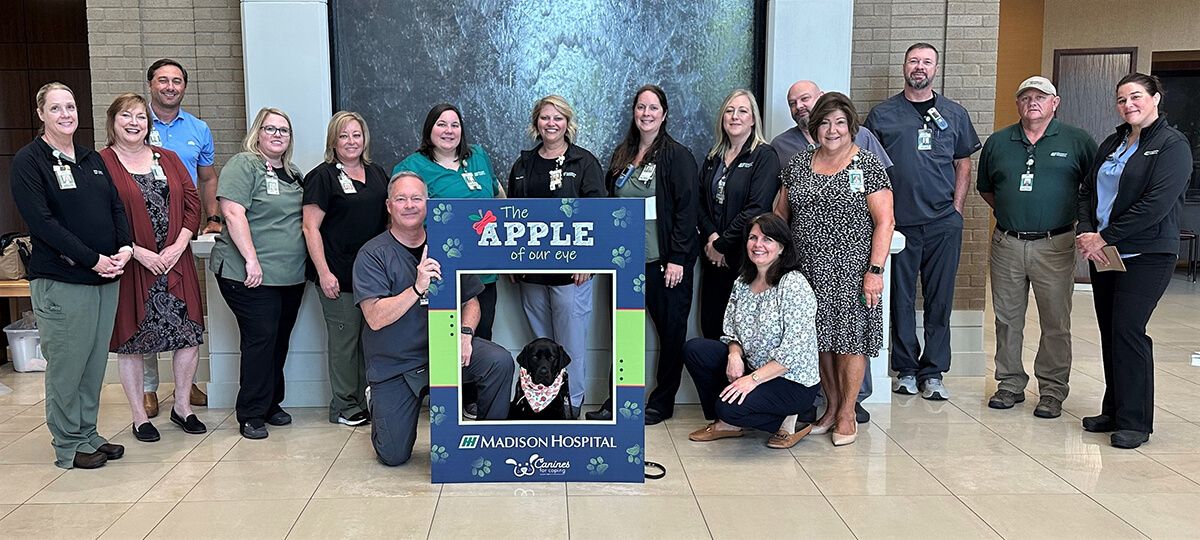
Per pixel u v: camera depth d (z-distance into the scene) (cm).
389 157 455
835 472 337
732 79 459
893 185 449
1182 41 830
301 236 389
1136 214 350
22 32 680
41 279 329
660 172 388
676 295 397
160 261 364
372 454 360
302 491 317
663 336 405
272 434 391
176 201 377
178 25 480
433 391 319
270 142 380
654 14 454
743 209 388
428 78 452
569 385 367
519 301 432
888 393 441
